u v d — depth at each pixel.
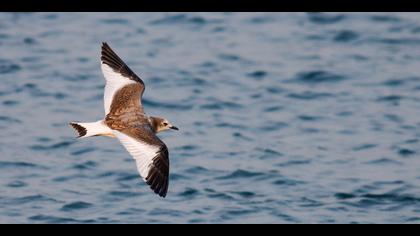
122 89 11.95
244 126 19.64
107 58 12.30
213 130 19.36
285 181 16.67
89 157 17.69
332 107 20.94
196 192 16.11
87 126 11.06
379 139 18.95
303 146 18.56
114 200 15.80
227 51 24.48
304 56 24.19
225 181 16.64
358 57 24.23
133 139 10.87
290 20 27.11
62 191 16.14
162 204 15.62
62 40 25.19
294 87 22.11
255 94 21.59
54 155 17.83
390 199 15.94
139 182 16.56
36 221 14.90
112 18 27.09
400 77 22.77
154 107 20.72
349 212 15.40
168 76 22.61
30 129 19.17
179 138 18.81
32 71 22.78
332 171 17.25
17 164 17.28
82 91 21.61
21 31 25.81
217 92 21.67
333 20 27.06
